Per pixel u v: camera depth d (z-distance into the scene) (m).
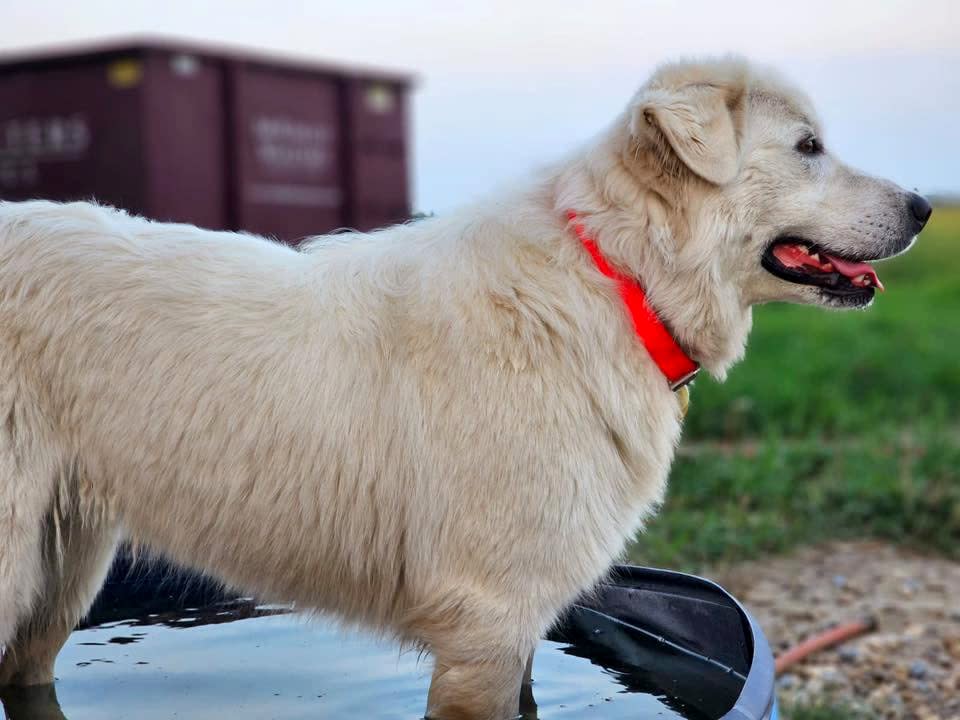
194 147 11.68
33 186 11.98
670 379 3.73
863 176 3.89
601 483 3.55
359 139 13.24
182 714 3.78
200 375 3.55
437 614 3.52
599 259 3.63
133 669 4.20
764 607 6.64
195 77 11.63
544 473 3.44
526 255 3.60
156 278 3.61
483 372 3.46
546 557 3.47
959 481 8.65
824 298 3.88
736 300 3.82
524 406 3.45
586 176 3.69
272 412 3.54
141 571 4.84
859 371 12.74
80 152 11.69
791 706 5.24
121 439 3.59
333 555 3.64
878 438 9.95
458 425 3.46
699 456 8.99
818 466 9.09
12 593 3.53
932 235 23.78
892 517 8.16
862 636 6.24
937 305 18.67
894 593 6.92
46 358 3.54
